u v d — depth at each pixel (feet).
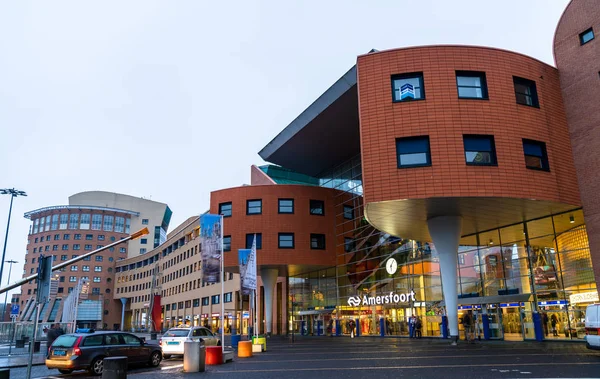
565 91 89.30
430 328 111.86
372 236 135.03
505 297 94.32
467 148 80.28
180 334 81.97
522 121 82.69
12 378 56.24
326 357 68.13
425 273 115.44
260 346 84.07
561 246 87.56
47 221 506.48
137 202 533.14
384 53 85.97
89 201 517.96
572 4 89.92
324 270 152.97
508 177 78.95
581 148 85.05
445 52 84.17
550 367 46.96
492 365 50.39
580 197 84.12
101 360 60.03
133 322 421.59
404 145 81.61
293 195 144.05
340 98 116.78
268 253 138.31
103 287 480.64
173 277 322.14
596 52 84.23
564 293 85.76
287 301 170.60
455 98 81.76
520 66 86.07
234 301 217.97
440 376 42.73
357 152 149.79
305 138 140.05
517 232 96.84
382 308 127.44
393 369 49.75
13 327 129.29
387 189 79.77
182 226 308.81
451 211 87.04
